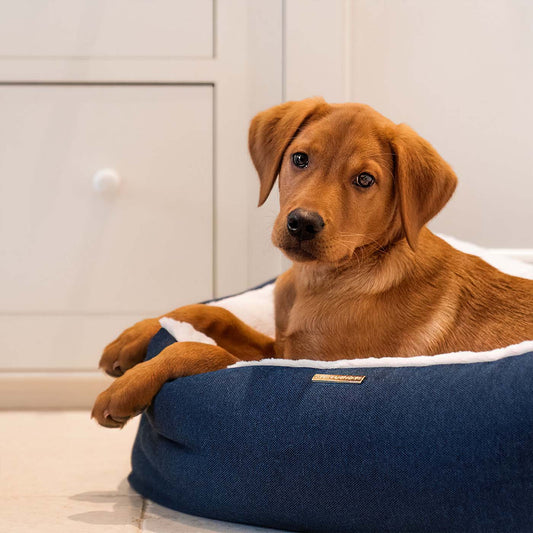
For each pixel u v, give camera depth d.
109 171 2.95
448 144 3.09
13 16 2.93
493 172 3.09
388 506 1.36
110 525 1.55
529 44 3.05
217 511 1.56
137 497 1.78
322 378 1.48
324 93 3.04
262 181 1.79
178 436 1.58
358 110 1.73
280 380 1.51
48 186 2.96
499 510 1.29
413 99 3.07
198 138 3.01
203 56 2.99
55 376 2.98
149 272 3.02
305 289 1.80
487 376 1.36
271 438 1.44
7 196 2.96
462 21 3.05
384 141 1.69
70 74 2.95
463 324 1.75
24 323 2.98
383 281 1.72
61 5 2.94
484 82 3.06
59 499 1.75
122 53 2.97
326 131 1.67
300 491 1.42
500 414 1.29
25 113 2.95
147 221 3.01
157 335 1.86
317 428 1.41
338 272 1.75
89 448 2.29
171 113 3.00
